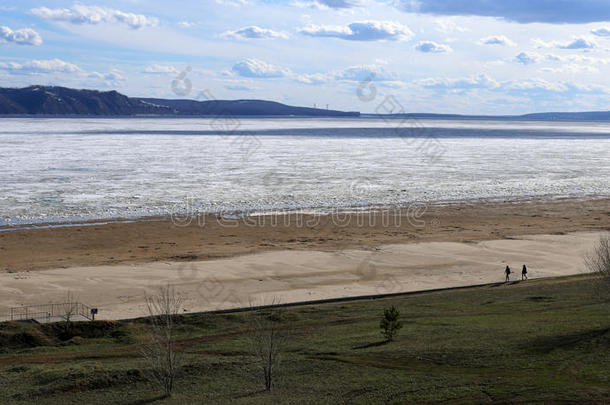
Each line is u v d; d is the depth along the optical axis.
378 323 36.84
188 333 35.84
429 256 62.47
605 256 49.47
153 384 25.41
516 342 28.98
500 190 108.62
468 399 21.41
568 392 21.03
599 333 29.14
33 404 23.64
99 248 64.06
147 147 188.62
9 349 33.91
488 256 62.88
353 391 23.36
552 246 67.50
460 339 30.52
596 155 183.62
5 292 47.91
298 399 22.67
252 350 30.41
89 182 106.38
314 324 37.38
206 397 23.61
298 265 58.25
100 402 23.66
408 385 23.50
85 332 36.97
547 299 42.97
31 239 66.81
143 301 46.12
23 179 107.94
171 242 67.25
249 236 70.81
